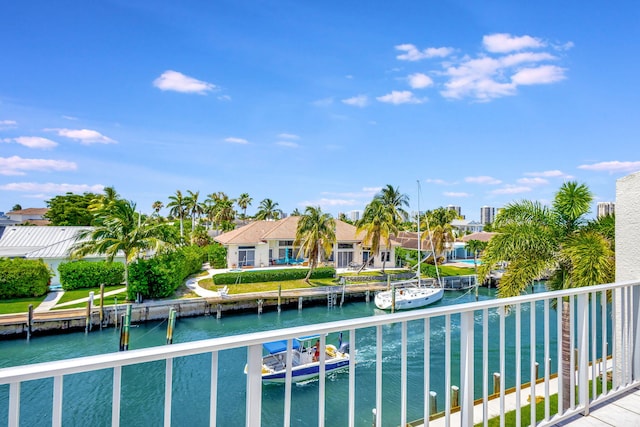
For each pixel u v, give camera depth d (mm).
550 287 9609
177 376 15727
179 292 28703
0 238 33125
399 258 48125
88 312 21984
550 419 3145
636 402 3520
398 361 17656
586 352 3295
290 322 25812
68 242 31953
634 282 3768
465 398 2650
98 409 13555
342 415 13281
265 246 43250
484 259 9977
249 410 1907
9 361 18016
